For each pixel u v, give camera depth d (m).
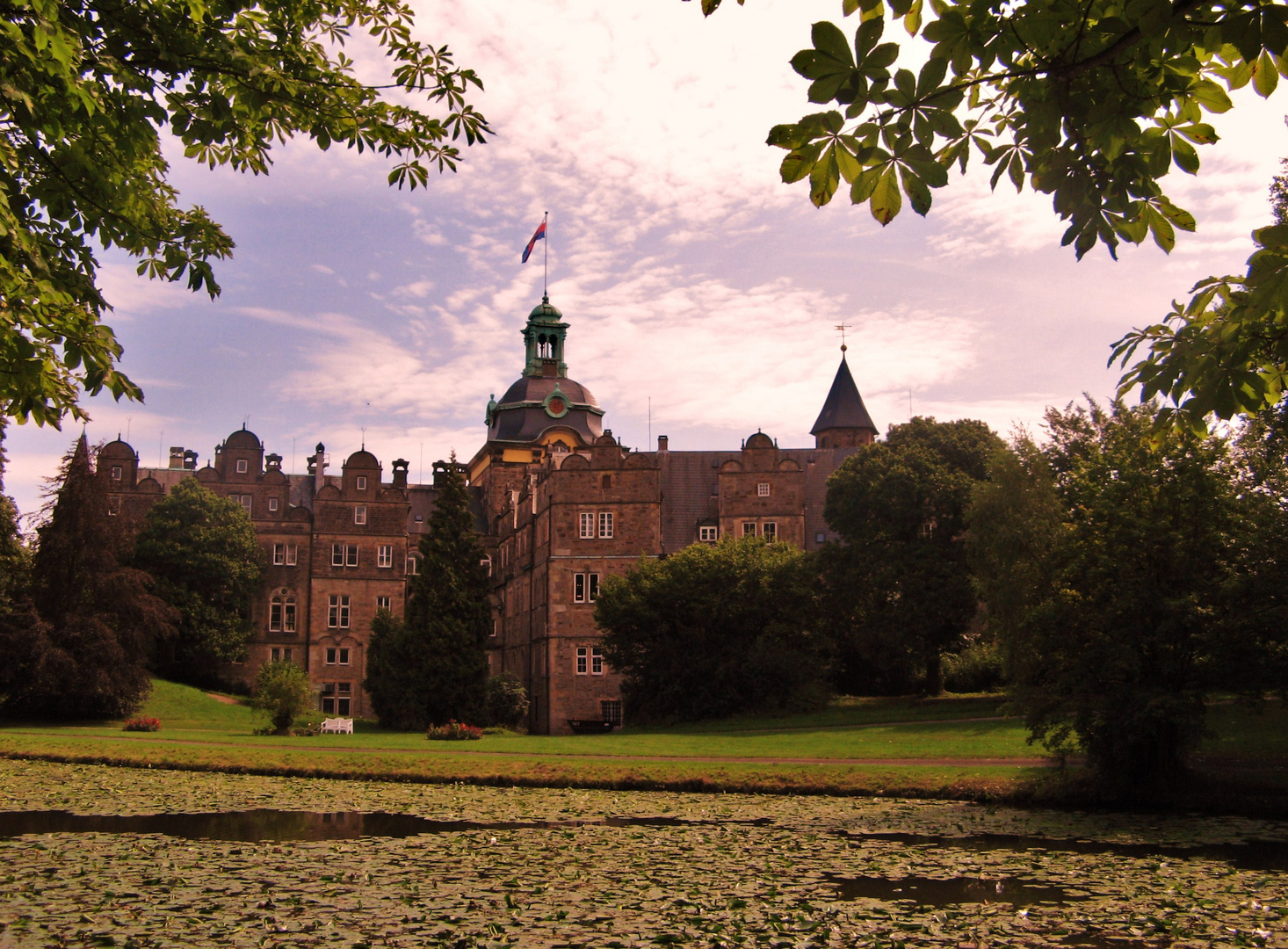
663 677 62.09
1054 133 6.64
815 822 26.16
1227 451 31.28
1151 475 31.06
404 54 11.90
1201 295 7.75
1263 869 20.06
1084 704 29.83
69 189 11.25
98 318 11.43
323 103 11.81
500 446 103.44
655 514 71.88
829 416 109.50
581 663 70.75
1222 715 39.91
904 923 15.30
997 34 5.91
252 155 12.78
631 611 62.88
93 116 10.50
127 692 64.00
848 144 5.92
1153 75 6.37
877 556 63.78
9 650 61.06
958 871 19.44
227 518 82.81
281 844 22.16
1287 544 29.36
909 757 37.22
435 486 105.69
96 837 22.80
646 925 14.92
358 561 89.25
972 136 6.54
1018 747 38.62
